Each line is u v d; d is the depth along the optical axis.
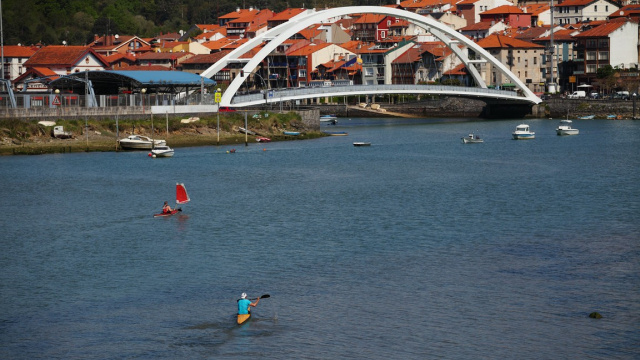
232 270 62.28
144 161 121.25
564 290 56.47
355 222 78.31
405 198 91.19
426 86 189.38
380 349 47.75
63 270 62.97
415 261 63.91
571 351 47.19
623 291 56.09
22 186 98.62
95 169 112.56
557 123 197.00
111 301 55.84
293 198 91.19
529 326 50.50
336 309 53.66
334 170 114.06
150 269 62.94
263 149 139.12
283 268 62.53
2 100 140.62
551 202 88.19
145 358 46.94
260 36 178.12
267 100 167.50
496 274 60.19
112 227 77.06
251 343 48.69
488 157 130.12
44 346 48.69
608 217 79.75
